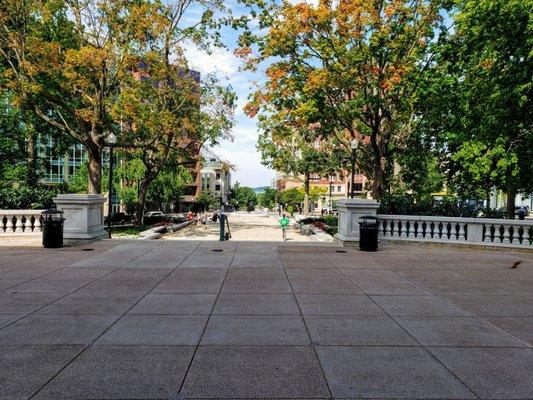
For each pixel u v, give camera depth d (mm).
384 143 22266
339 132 24547
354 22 18250
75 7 19156
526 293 7480
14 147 28016
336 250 12719
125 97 19750
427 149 23703
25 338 4926
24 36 18484
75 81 19016
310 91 19125
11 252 11641
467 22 16875
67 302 6543
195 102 24859
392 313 6152
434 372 4113
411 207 15750
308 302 6707
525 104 16688
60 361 4266
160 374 3984
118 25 19234
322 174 48531
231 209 101688
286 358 4414
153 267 9625
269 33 20297
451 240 13820
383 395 3629
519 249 12805
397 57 19297
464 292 7520
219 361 4312
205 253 11773
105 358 4355
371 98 18781
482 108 18156
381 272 9359
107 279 8289
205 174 107500
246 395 3600
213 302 6629
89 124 24594
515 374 4090
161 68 21828
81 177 51938
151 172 28156
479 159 16281
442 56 19484
